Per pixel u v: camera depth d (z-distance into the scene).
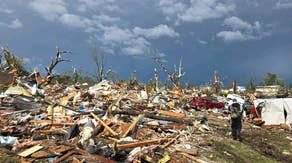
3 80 27.14
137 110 20.33
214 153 13.91
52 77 33.84
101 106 19.98
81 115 16.55
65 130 13.84
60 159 10.62
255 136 18.89
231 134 17.56
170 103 24.89
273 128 22.58
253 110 24.52
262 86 52.69
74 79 42.44
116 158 11.56
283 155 16.06
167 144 13.65
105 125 14.09
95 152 11.36
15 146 11.39
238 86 51.28
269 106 23.53
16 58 36.91
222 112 26.47
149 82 41.28
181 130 16.58
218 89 44.03
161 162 11.68
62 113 16.94
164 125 16.77
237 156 14.25
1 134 12.70
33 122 15.02
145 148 12.38
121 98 22.22
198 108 27.52
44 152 10.88
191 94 37.56
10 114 16.06
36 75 29.31
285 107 23.25
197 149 13.95
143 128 15.51
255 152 15.46
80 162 10.48
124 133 14.23
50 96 22.94
